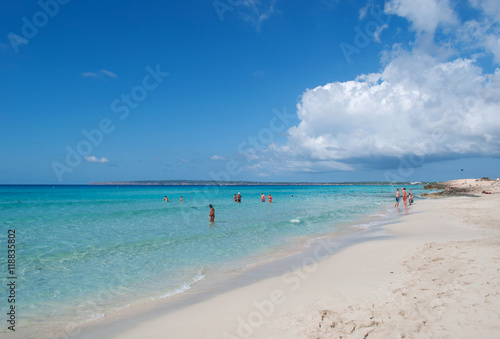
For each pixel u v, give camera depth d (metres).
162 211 31.44
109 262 11.74
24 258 12.30
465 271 7.26
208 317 6.38
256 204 42.38
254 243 15.18
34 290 8.72
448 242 11.44
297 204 42.59
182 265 11.31
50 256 12.63
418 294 6.28
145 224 21.95
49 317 6.85
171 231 18.86
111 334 5.88
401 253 10.63
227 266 11.11
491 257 8.12
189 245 14.77
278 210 33.06
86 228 20.00
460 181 106.38
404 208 34.03
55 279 9.71
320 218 25.36
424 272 7.83
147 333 5.79
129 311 7.08
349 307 6.11
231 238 16.53
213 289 8.54
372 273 8.52
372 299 6.40
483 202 32.97
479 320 4.84
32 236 17.11
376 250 11.72
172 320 6.36
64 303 7.72
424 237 13.94
